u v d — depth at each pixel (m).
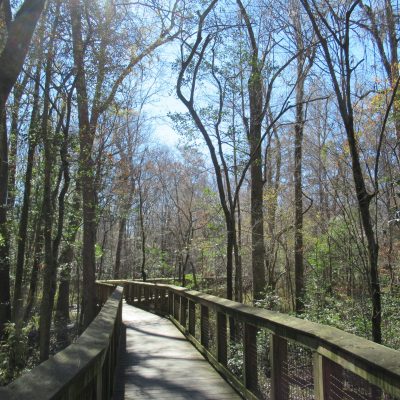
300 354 3.87
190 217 25.62
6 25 7.00
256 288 13.35
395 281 9.72
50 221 10.91
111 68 10.02
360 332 8.16
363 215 6.11
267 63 10.73
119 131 18.36
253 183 13.82
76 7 9.38
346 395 2.99
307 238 14.81
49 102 10.87
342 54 6.35
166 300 14.28
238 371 5.77
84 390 2.78
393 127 8.63
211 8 9.57
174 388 5.79
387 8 7.39
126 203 21.02
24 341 11.13
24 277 15.25
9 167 13.65
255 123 11.22
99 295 19.42
